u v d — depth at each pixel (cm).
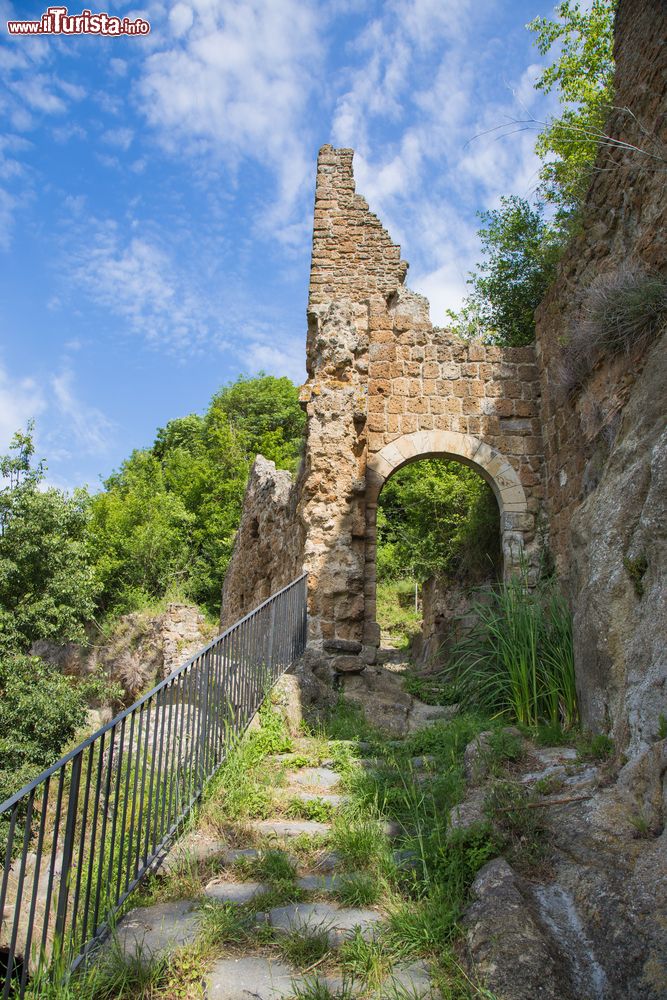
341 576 952
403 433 1061
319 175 1664
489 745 508
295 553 1080
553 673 612
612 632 478
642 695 403
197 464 3494
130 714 388
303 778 531
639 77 698
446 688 842
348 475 995
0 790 1326
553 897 334
